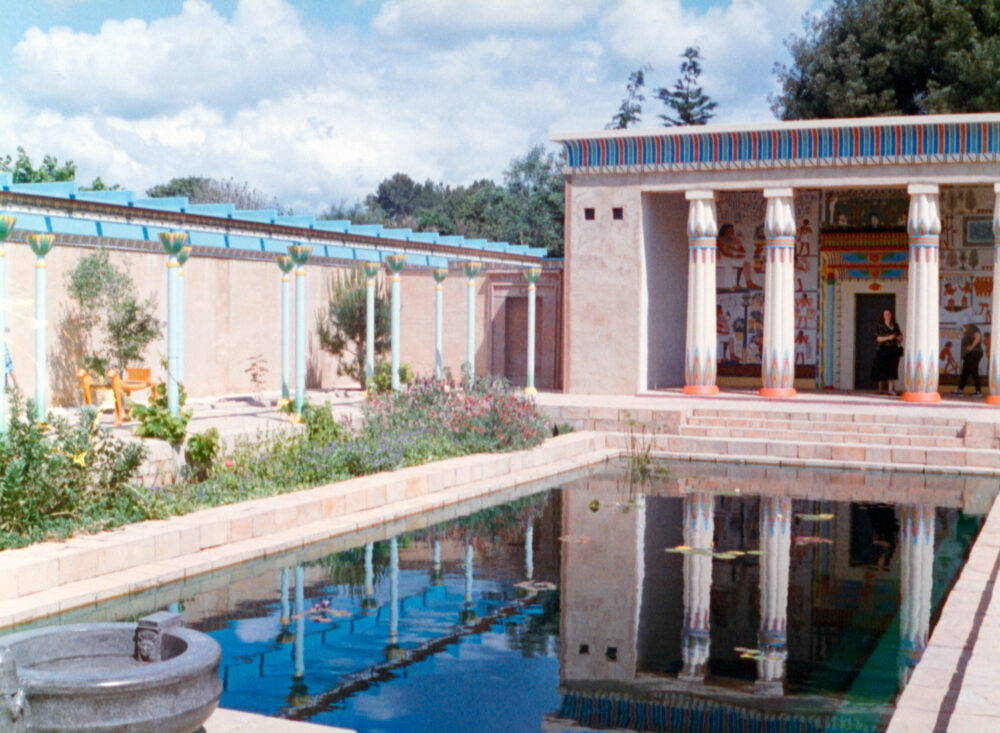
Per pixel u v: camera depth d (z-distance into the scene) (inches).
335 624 264.8
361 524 386.0
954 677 213.8
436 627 264.1
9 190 392.8
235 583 303.0
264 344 794.8
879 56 1095.6
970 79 1039.0
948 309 807.7
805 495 475.8
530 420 573.6
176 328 467.5
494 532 385.1
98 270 627.2
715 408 652.7
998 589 279.1
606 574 323.0
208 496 378.6
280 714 203.8
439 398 563.8
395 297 676.7
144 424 434.0
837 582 315.9
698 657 243.6
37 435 327.6
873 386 836.0
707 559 344.2
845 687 223.1
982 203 796.6
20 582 269.0
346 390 831.7
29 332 587.2
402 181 2785.4
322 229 585.3
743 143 725.9
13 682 146.6
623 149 757.3
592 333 772.0
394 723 199.5
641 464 573.6
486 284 915.4
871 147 696.4
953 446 580.4
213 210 497.4
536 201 1583.4
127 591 286.0
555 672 231.6
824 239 841.5
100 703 151.9
